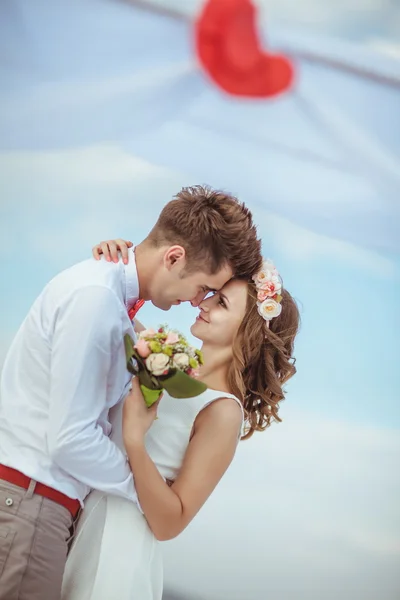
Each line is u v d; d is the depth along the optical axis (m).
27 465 2.12
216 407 2.36
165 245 2.27
